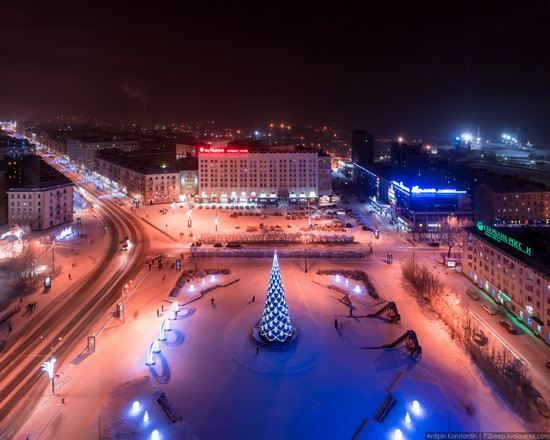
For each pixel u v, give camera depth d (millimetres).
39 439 62031
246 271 130375
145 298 110688
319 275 126438
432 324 95312
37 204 180000
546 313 87125
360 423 64312
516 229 114312
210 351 84125
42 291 115562
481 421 63812
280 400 69500
